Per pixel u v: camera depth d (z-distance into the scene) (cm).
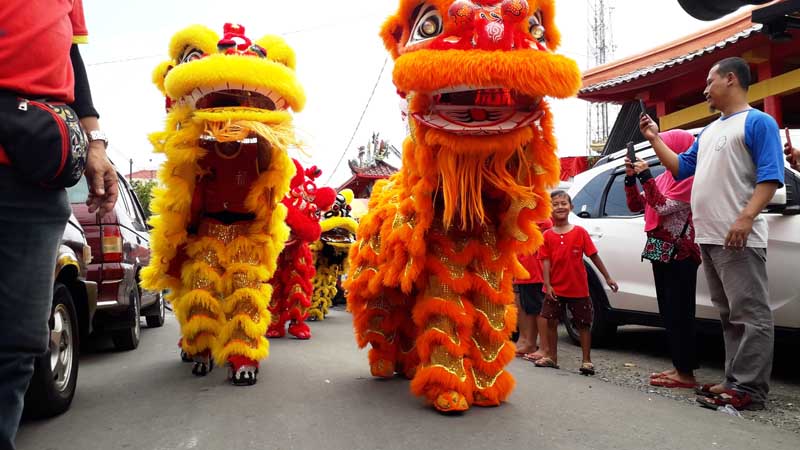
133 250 613
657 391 441
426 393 370
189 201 433
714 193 398
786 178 472
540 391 425
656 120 1402
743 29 1043
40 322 191
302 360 534
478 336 384
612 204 625
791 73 957
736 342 408
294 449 301
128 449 304
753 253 387
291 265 682
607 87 1253
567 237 515
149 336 741
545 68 320
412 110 349
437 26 352
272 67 415
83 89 228
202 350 461
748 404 387
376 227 424
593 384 454
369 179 2331
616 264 591
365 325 450
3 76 185
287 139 407
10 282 184
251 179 451
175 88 410
